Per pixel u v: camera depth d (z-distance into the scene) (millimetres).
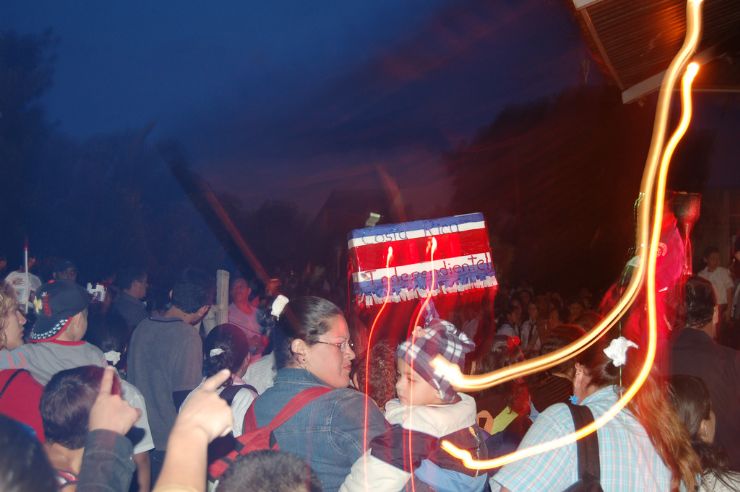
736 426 4074
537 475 2822
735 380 4156
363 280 5629
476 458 3074
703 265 14188
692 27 6973
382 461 2939
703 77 8812
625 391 2992
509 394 4617
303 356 3338
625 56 8227
